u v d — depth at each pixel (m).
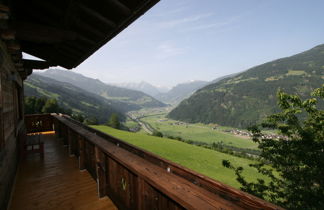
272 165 4.19
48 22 3.07
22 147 4.77
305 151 3.62
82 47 3.70
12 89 3.74
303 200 3.58
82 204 2.71
